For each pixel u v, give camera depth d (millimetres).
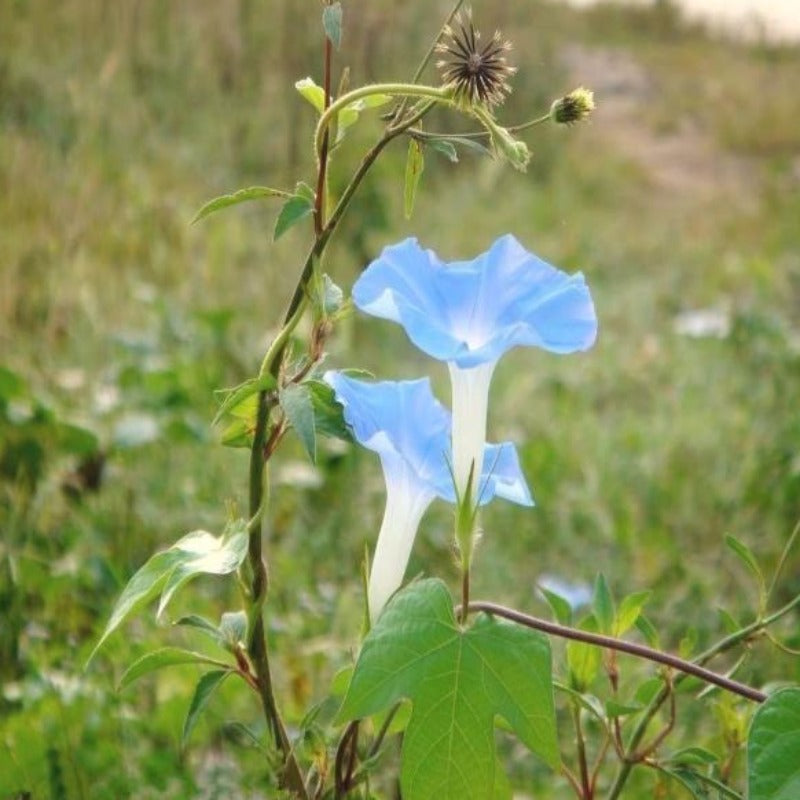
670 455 6566
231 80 11422
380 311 2092
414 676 2084
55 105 9773
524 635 2127
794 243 12453
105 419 5707
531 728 2100
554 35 19609
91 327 6695
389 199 10203
